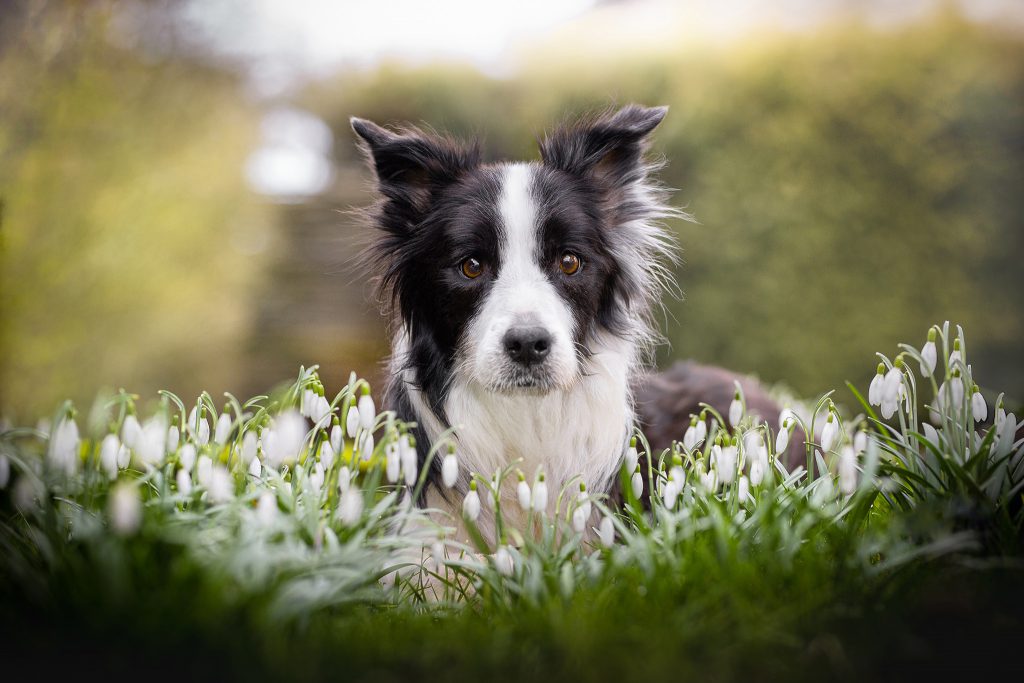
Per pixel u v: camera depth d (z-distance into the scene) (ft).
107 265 26.78
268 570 7.88
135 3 27.48
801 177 27.14
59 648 7.39
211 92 30.27
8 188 23.80
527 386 10.81
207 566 7.71
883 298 27.61
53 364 25.95
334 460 9.96
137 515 7.89
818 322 27.50
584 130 12.82
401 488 11.62
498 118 32.42
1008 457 9.27
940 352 27.86
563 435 11.76
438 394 12.02
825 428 9.89
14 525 9.45
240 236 32.86
